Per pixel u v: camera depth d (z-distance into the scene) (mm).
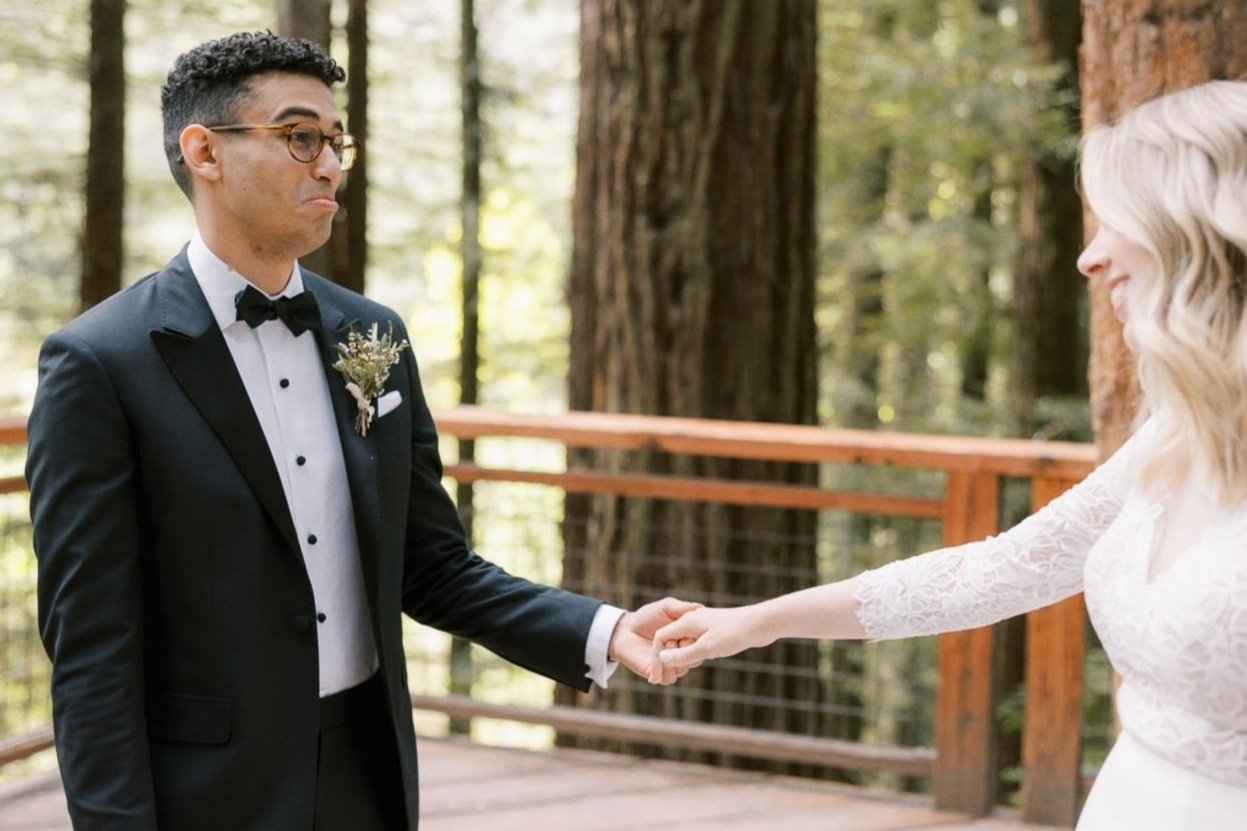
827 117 9203
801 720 5195
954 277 10117
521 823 3947
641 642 2160
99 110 8141
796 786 4266
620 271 5254
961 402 10219
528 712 4461
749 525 5133
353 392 1981
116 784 1790
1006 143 8469
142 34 9508
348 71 8312
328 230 1947
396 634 2025
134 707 1819
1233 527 1571
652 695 4957
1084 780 3867
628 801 4129
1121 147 1649
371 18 10562
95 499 1819
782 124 5309
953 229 9656
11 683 4508
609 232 5281
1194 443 1601
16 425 3842
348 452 1985
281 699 1895
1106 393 2906
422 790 4195
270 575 1896
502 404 12375
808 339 5461
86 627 1810
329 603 1990
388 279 11469
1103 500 1909
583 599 2207
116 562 1823
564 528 5312
